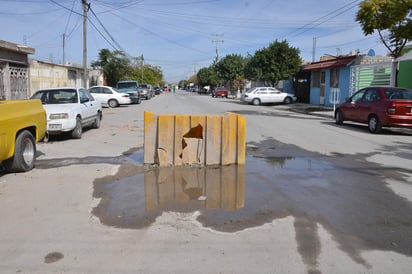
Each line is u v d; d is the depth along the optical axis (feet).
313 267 11.80
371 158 28.60
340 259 12.35
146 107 87.15
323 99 94.22
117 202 18.15
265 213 16.61
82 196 19.06
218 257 12.46
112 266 11.87
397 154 30.25
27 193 19.57
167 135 24.95
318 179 22.36
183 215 16.39
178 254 12.68
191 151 25.27
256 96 100.37
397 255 12.67
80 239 13.91
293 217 16.14
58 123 35.65
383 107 41.70
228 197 18.92
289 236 14.16
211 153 25.32
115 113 70.33
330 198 18.75
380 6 57.00
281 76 105.60
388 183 21.52
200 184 21.21
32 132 25.71
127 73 152.05
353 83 78.95
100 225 15.26
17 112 23.17
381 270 11.64
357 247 13.25
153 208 17.30
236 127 25.55
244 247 13.21
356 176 23.08
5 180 22.13
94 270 11.62
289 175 23.25
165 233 14.43
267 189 20.31
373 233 14.48
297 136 40.22
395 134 42.68
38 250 13.03
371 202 18.15
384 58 78.64
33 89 78.18
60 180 22.11
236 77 187.11
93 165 25.89
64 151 31.32
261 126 49.14
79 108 38.96
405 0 55.36
